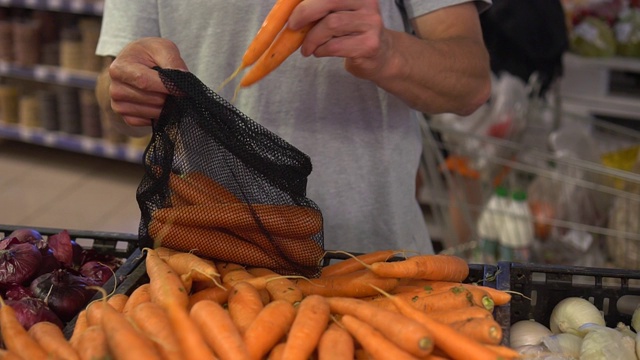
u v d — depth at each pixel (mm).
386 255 1428
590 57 3627
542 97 3131
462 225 2949
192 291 1328
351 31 1291
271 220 1302
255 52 1285
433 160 2807
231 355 1076
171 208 1327
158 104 1320
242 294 1233
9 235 1597
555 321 1440
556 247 2785
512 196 2740
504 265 1450
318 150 1689
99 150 4680
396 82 1464
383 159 1694
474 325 1170
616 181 2791
